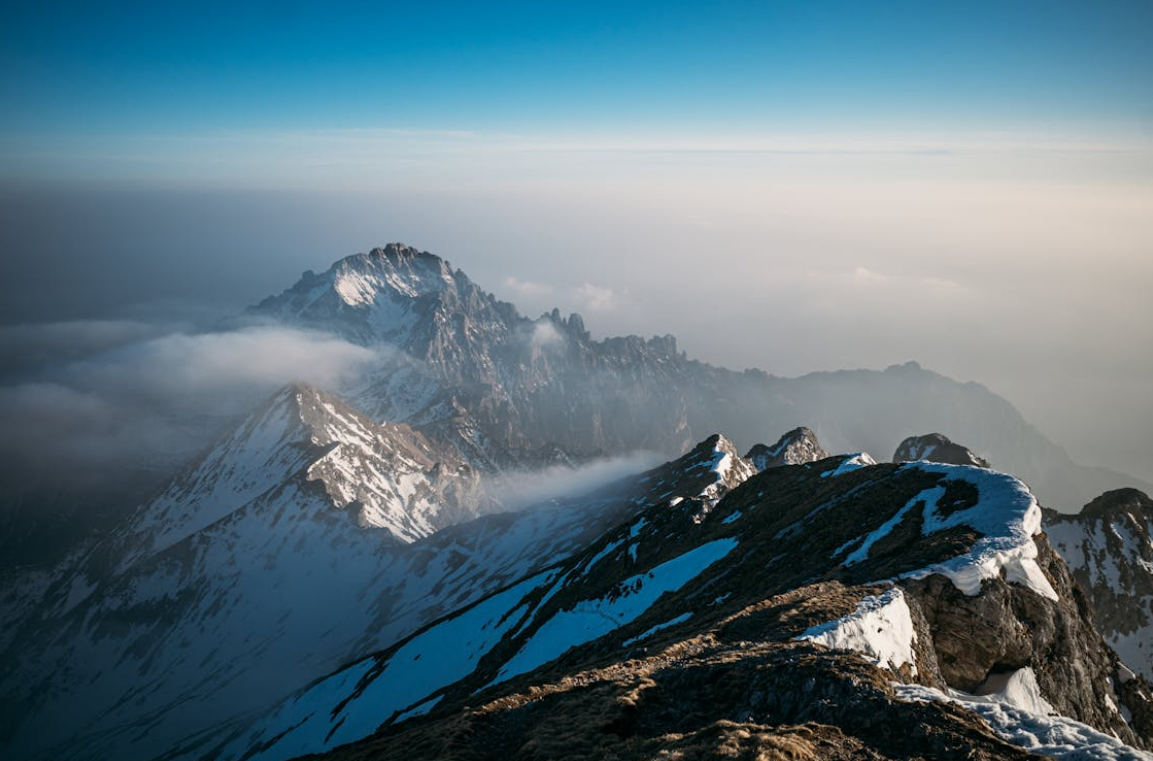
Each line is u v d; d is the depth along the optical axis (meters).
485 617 134.88
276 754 131.62
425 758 30.52
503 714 34.44
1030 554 46.66
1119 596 145.50
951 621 42.66
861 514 65.19
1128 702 47.03
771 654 33.25
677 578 85.62
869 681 28.17
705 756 23.70
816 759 23.52
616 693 31.83
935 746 24.03
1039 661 43.12
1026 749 23.92
